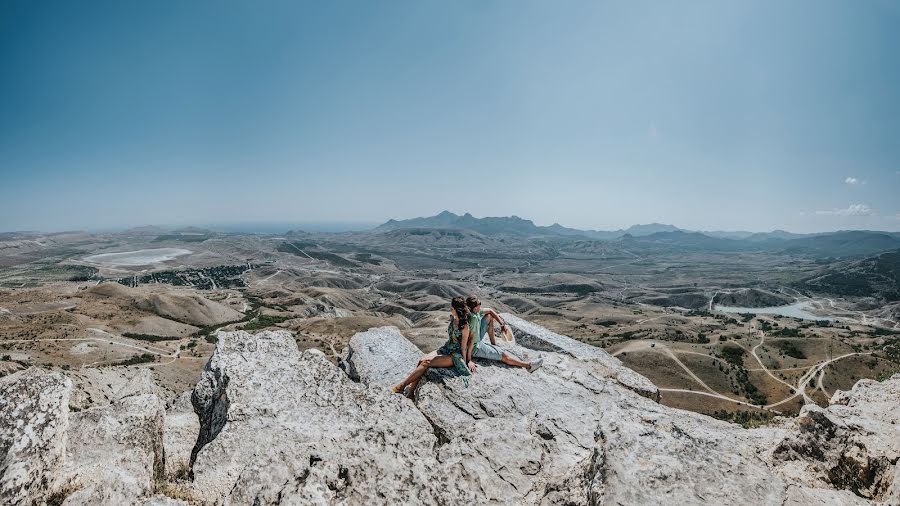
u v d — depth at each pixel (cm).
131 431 797
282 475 664
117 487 620
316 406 961
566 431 922
